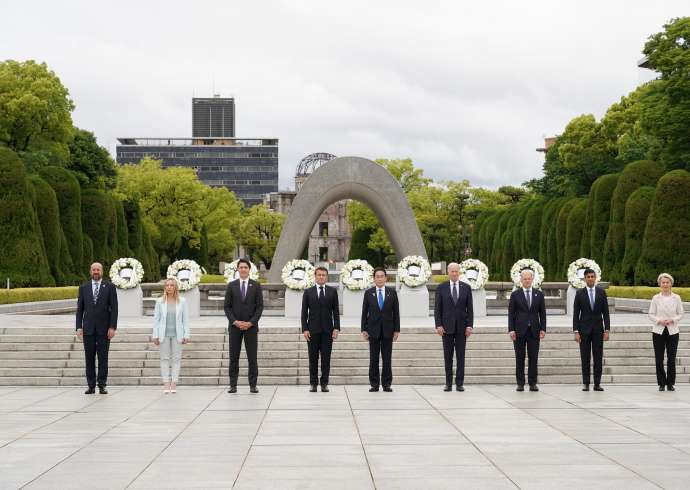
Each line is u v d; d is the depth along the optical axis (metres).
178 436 10.36
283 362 16.66
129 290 24.08
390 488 7.73
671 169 38.03
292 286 23.52
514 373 16.28
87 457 9.12
